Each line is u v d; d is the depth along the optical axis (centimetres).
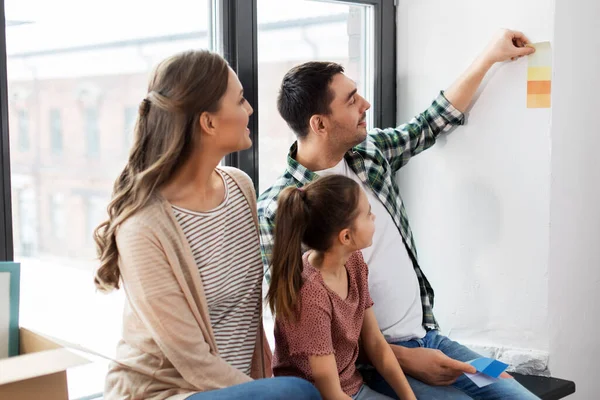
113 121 202
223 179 170
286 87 203
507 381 191
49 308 191
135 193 151
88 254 200
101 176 201
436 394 186
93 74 195
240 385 142
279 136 232
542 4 213
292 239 167
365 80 250
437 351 191
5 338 154
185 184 159
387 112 249
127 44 201
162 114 152
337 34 243
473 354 197
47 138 187
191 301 150
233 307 167
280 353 178
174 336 147
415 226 247
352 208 167
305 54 236
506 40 215
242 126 160
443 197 239
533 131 219
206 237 159
